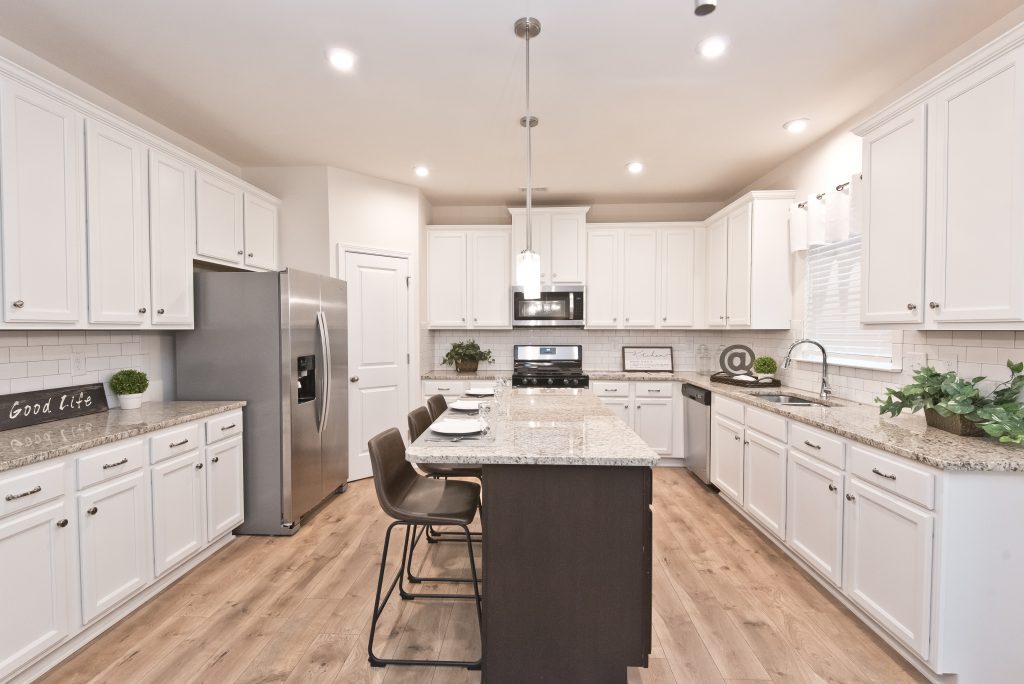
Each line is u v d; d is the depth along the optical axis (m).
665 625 2.04
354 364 3.95
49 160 1.98
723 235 4.14
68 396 2.33
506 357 5.09
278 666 1.79
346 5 1.90
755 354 4.20
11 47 2.16
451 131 3.13
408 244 4.32
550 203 4.95
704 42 2.15
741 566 2.55
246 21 2.00
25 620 1.63
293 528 2.97
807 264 3.41
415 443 1.71
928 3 1.89
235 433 2.84
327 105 2.77
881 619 1.84
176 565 2.37
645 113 2.86
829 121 2.98
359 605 2.20
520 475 1.59
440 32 2.08
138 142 2.45
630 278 4.68
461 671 1.78
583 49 2.20
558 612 1.60
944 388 1.94
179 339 2.98
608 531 1.59
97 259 2.21
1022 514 1.57
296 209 3.80
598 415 2.26
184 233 2.78
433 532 2.93
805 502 2.38
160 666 1.79
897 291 2.07
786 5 1.90
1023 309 1.54
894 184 2.08
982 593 1.59
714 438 3.62
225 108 2.80
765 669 1.77
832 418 2.31
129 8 1.92
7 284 1.82
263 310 2.93
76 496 1.83
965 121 1.74
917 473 1.66
